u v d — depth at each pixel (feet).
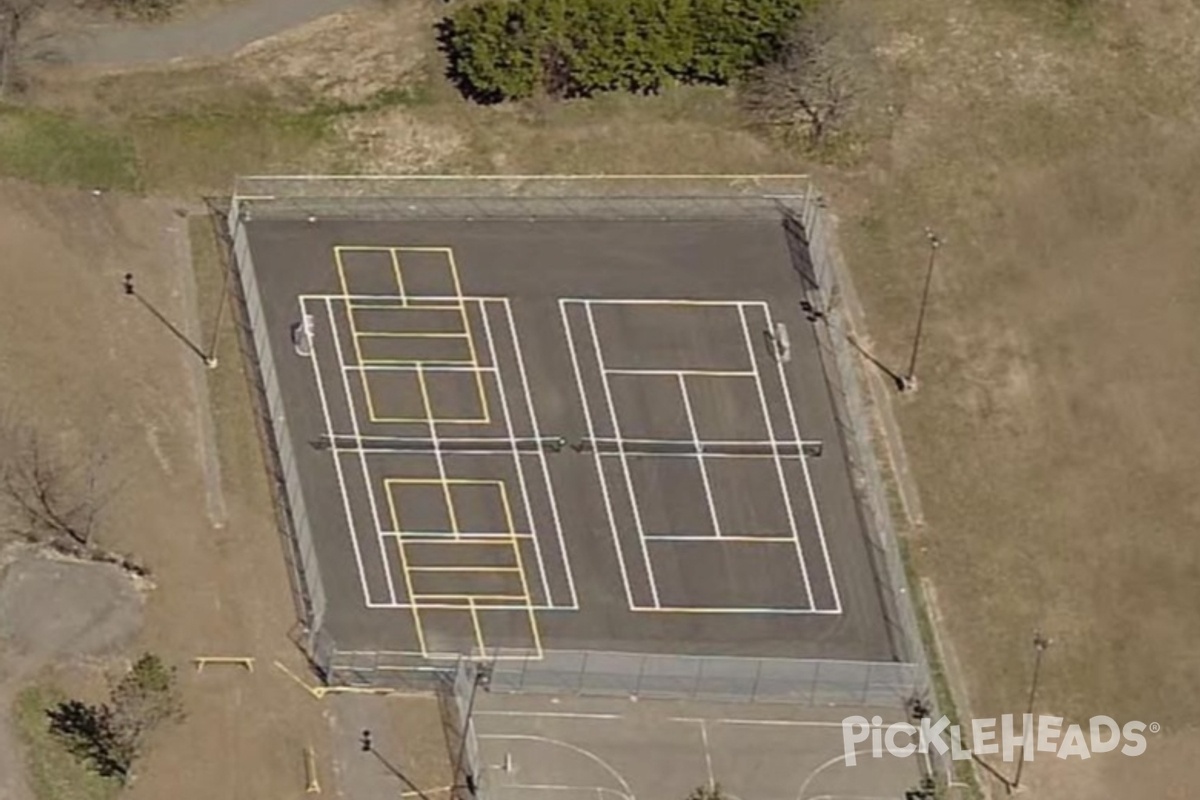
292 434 258.37
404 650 242.58
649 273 270.87
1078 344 264.93
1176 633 241.96
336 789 233.14
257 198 279.69
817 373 261.85
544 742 235.81
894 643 241.35
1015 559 248.11
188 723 237.45
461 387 261.65
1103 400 260.21
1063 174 280.31
